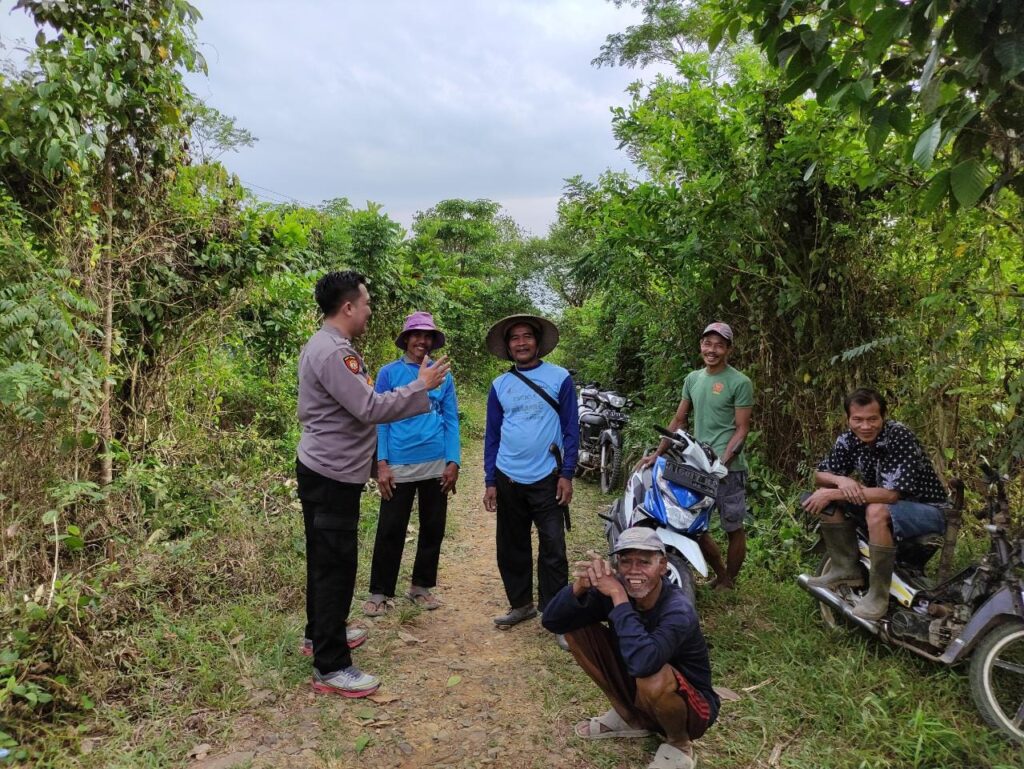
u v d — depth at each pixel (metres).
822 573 3.87
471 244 25.20
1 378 2.87
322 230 8.51
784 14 2.63
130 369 4.53
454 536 6.02
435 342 4.33
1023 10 2.12
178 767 2.58
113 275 4.37
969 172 2.42
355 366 3.08
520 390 4.00
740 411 4.30
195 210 4.85
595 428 8.02
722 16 3.23
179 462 4.99
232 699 3.01
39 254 3.71
